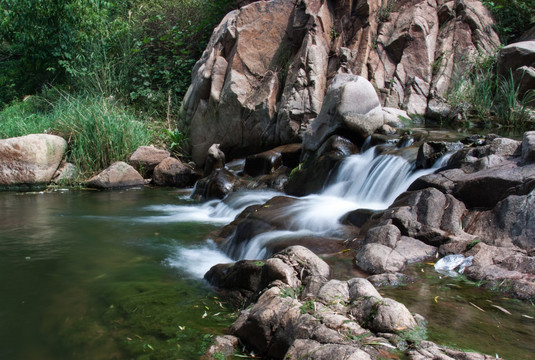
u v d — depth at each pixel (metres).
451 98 9.53
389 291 3.51
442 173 5.13
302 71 9.50
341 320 2.70
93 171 10.83
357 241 4.66
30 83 17.00
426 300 3.33
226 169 9.05
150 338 3.31
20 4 15.72
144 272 4.77
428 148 6.09
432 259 4.16
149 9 16.84
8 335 3.43
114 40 15.69
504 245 4.07
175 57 14.84
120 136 11.12
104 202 8.60
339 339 2.54
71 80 15.50
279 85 10.01
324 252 4.54
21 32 16.11
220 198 8.44
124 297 4.08
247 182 8.51
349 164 7.02
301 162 8.39
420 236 4.47
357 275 3.92
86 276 4.66
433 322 2.96
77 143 10.93
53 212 7.70
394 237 4.39
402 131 7.89
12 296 4.16
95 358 3.07
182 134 11.78
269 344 2.90
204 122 10.91
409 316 2.77
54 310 3.85
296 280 3.57
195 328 3.43
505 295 3.41
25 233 6.34
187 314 3.70
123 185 10.25
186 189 10.10
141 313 3.74
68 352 3.17
